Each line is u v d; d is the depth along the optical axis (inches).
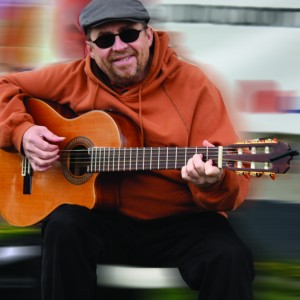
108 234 145.5
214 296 132.3
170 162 137.3
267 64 171.9
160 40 150.6
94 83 152.5
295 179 171.5
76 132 151.4
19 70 177.0
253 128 173.2
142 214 147.0
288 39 171.0
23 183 157.5
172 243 144.8
